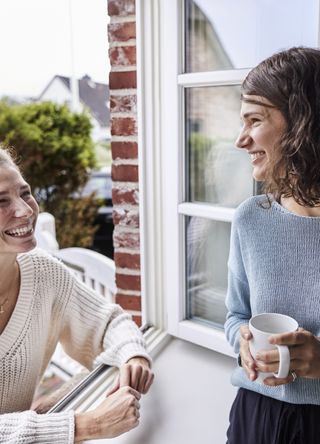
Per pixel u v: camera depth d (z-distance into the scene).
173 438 1.09
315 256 0.82
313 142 0.77
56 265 1.22
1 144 1.14
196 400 1.24
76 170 4.56
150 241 1.52
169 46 1.30
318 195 0.81
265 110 0.81
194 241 1.46
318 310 0.82
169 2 1.27
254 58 1.20
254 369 0.80
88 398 1.19
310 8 1.06
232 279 0.96
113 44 1.46
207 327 1.45
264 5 1.15
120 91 1.49
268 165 0.85
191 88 1.34
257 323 0.82
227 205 1.37
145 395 1.26
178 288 1.47
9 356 1.07
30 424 0.93
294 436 0.86
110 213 4.79
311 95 0.76
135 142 1.51
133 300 1.66
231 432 0.95
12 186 1.01
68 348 1.39
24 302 1.10
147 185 1.48
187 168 1.41
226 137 1.33
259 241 0.87
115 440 1.09
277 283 0.86
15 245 1.01
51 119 4.34
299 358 0.75
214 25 1.26
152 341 1.51
